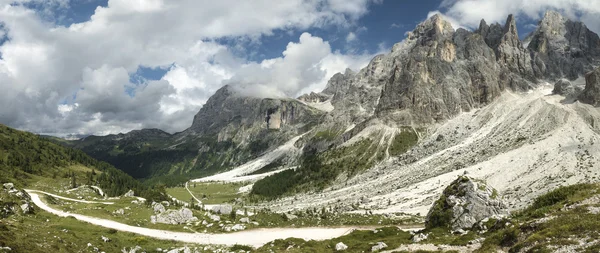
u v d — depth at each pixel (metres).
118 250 84.81
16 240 63.25
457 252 47.62
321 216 149.62
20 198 122.31
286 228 117.88
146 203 154.75
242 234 107.94
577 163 183.75
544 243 38.41
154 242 96.19
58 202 151.62
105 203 156.00
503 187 186.75
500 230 51.25
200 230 112.19
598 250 33.09
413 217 143.88
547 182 174.38
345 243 77.94
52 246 68.44
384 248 60.75
